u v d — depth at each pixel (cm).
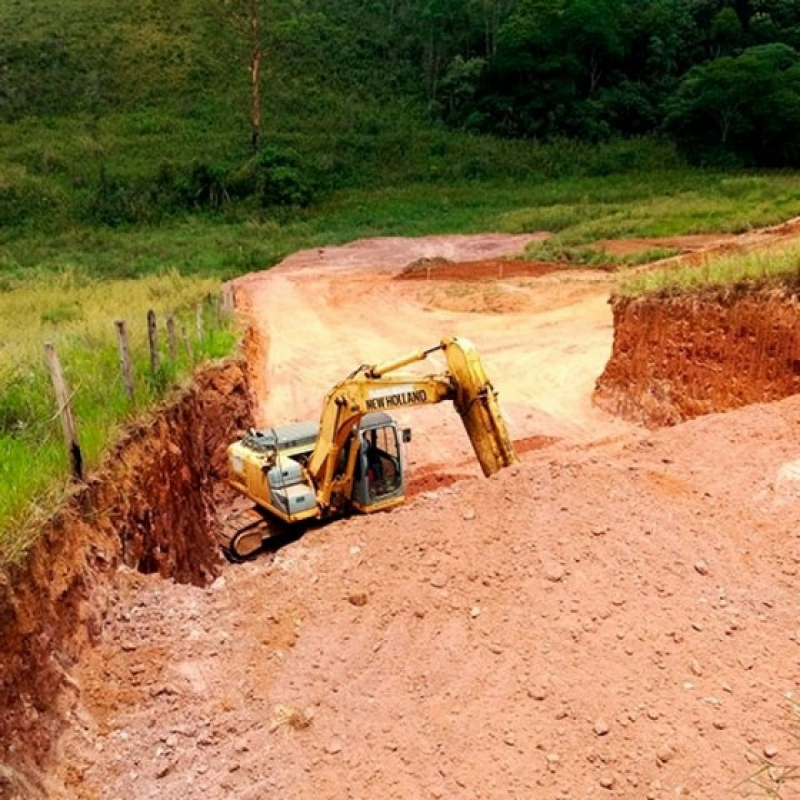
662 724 582
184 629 735
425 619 700
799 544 780
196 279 3002
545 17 5897
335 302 2838
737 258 1605
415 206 4728
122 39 6253
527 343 2261
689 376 1516
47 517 711
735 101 5425
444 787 554
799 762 548
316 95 6081
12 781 525
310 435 1179
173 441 1098
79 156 5006
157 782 586
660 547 753
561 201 4641
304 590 761
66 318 2108
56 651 649
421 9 6931
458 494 869
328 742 602
